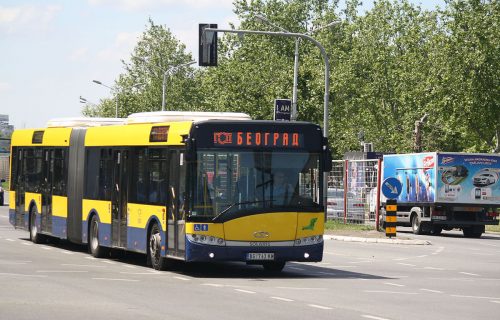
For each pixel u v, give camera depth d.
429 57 101.81
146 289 25.11
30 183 43.72
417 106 116.94
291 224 29.41
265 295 24.31
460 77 99.75
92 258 36.03
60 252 38.44
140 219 32.69
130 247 33.41
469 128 102.44
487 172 61.31
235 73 102.19
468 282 29.69
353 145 127.62
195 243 28.80
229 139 29.23
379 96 127.81
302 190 29.66
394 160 65.19
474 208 61.19
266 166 29.41
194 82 144.88
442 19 101.12
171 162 30.61
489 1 99.88
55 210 40.53
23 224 44.53
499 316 21.14
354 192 65.38
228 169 29.17
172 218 30.36
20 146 45.38
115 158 35.00
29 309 20.48
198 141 29.06
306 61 114.94
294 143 29.72
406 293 25.72
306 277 30.03
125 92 142.38
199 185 28.97
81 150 38.22
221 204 29.00
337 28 140.50
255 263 31.14
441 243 52.25
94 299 22.52
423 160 62.03
